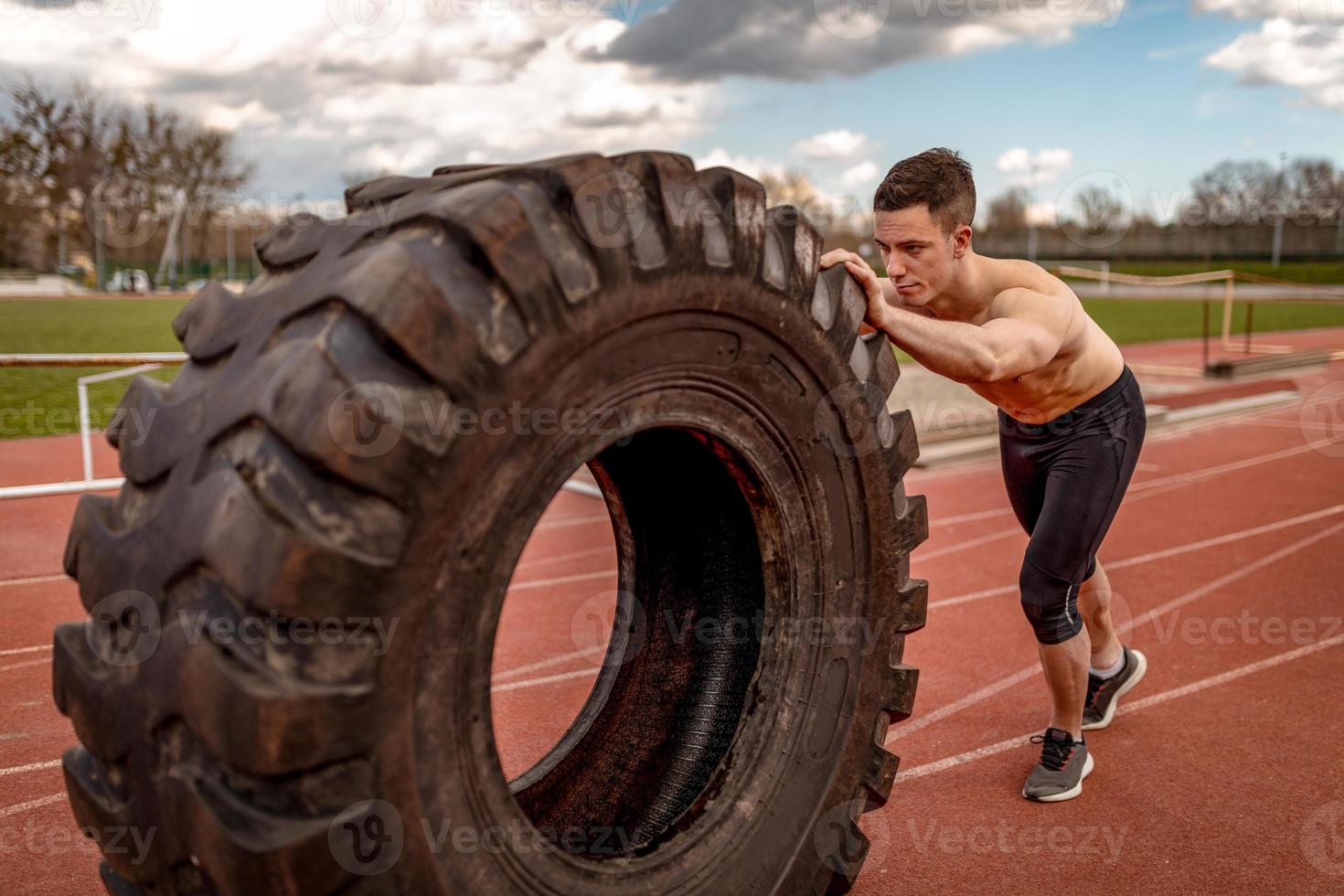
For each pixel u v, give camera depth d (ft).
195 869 4.61
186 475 4.53
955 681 13.34
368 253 4.57
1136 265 184.44
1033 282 8.82
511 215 4.54
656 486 7.78
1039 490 10.29
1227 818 9.59
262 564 4.03
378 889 4.46
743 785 6.48
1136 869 8.66
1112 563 19.53
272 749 4.03
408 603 4.35
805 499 6.47
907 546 7.18
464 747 4.82
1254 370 54.90
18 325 75.97
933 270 8.45
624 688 8.12
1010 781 10.45
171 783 4.41
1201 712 12.33
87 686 4.81
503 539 4.74
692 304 5.39
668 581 8.07
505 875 5.10
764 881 6.48
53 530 20.74
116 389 45.37
